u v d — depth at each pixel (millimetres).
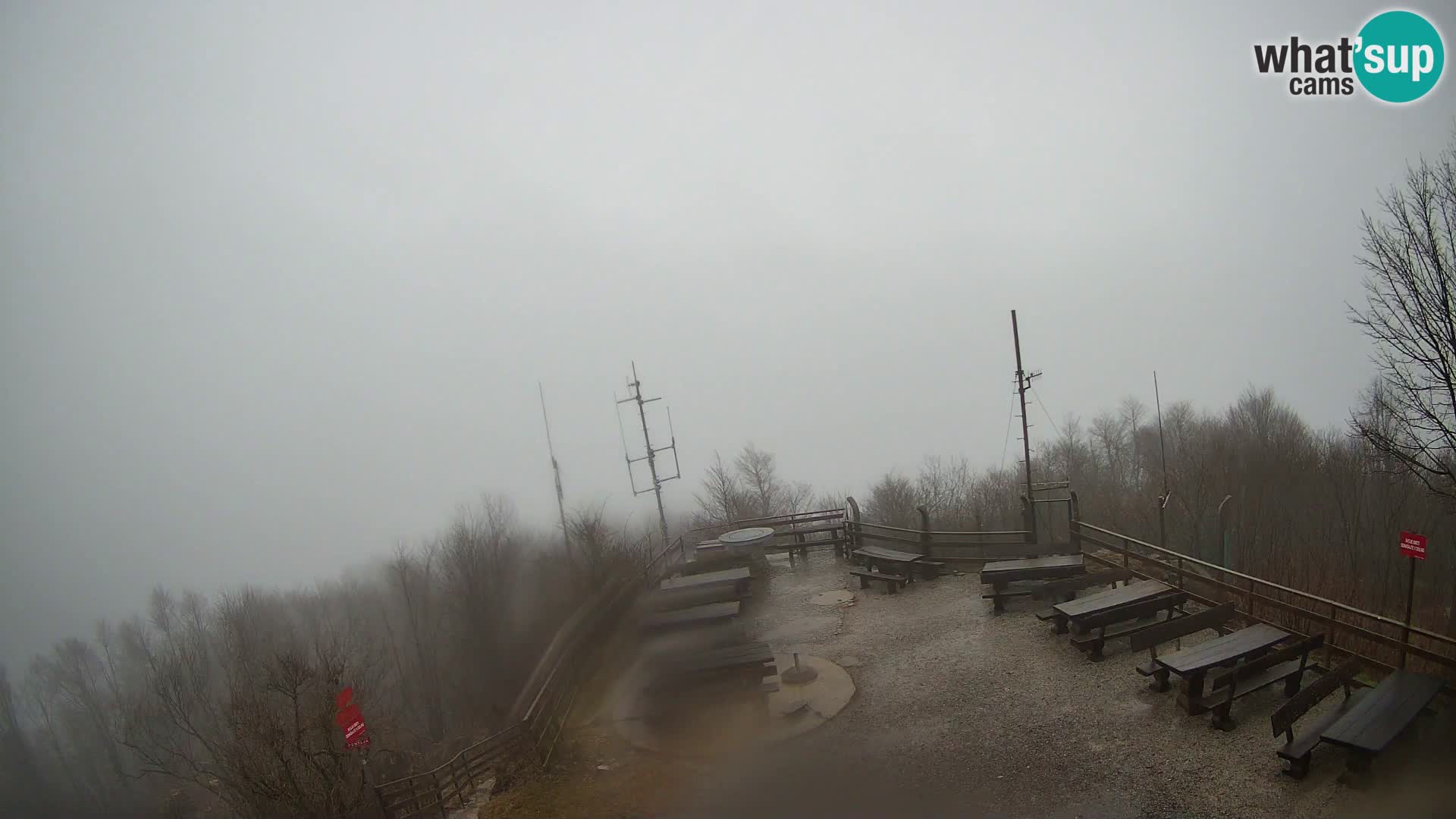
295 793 15281
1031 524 15664
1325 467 30109
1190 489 28859
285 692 16344
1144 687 10047
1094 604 11547
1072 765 8633
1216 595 12719
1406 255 14000
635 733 10961
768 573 18672
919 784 8758
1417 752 7641
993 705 10328
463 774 11086
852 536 18672
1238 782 7812
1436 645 13492
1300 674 9133
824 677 12109
